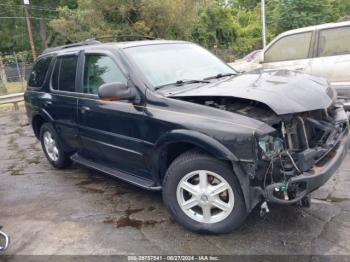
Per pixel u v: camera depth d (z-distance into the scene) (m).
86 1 19.56
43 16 42.44
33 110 6.20
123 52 4.54
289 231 3.75
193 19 21.73
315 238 3.60
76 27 21.75
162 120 3.88
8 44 43.66
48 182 5.66
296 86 3.81
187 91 4.01
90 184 5.41
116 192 5.04
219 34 27.70
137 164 4.40
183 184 3.82
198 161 3.66
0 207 4.89
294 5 27.91
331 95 4.00
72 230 4.13
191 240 3.75
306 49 7.61
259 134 3.33
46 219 4.44
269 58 8.16
